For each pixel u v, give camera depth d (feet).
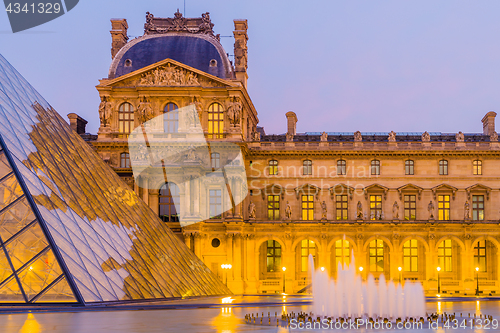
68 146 192.54
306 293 325.62
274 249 347.56
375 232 336.08
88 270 146.92
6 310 134.21
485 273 342.03
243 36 353.10
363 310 188.34
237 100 331.98
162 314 163.22
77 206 164.96
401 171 348.38
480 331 145.79
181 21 355.97
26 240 140.87
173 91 330.75
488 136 365.20
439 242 334.65
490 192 343.87
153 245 200.34
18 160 152.46
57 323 133.49
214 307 192.44
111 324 136.98
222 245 326.03
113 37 358.02
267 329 144.56
